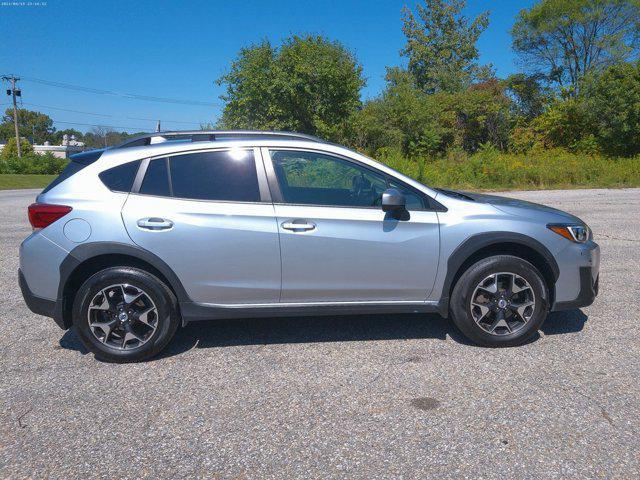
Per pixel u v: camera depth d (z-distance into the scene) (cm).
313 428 296
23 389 350
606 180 2025
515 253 416
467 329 404
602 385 341
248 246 387
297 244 390
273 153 404
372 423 300
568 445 274
